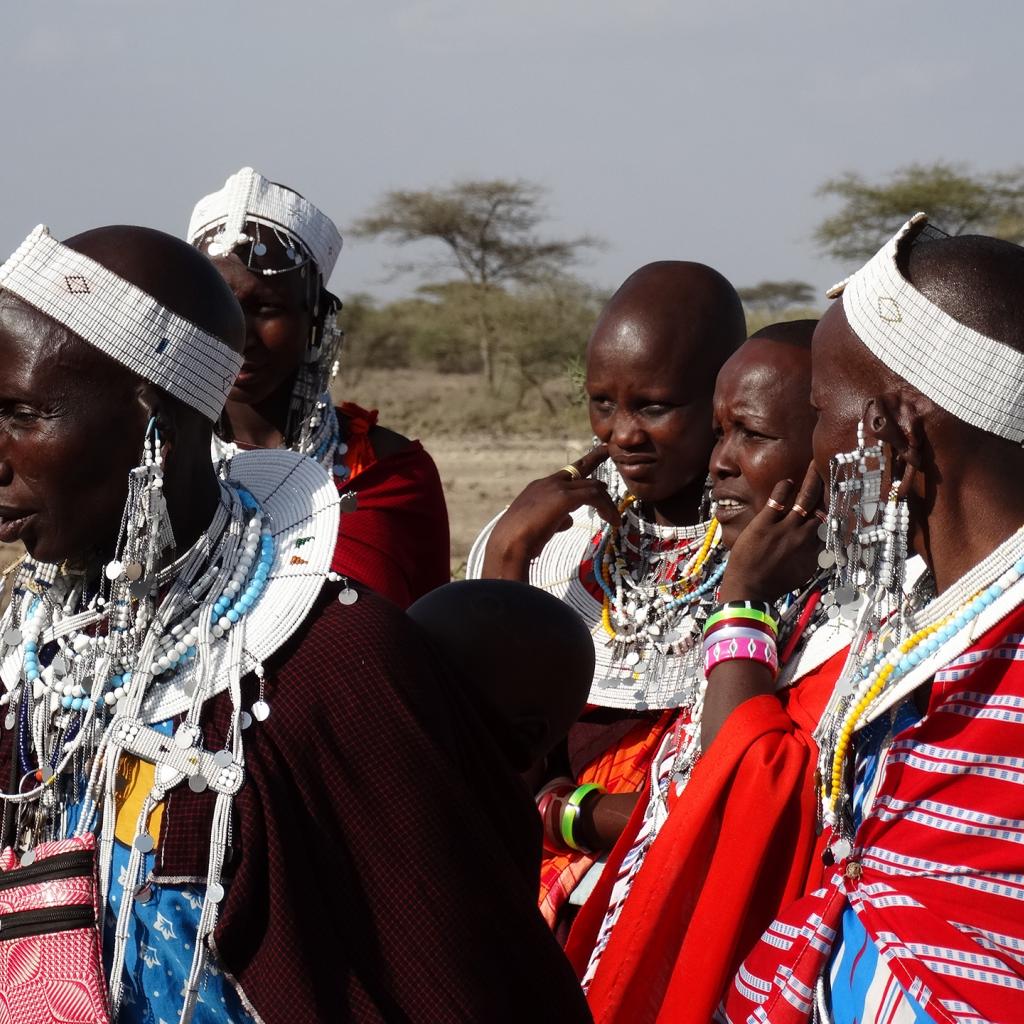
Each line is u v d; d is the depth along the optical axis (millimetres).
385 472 7168
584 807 5316
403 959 3400
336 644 3525
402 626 3643
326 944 3385
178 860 3391
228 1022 3426
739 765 4215
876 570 3676
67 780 3633
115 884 3459
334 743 3459
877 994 3646
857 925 3750
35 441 3426
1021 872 3521
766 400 5004
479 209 78500
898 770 3639
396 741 3465
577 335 67688
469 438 51875
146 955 3430
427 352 76500
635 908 4309
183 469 3604
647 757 5477
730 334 5793
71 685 3600
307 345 7219
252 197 6949
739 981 4008
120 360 3430
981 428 3527
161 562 3594
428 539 7234
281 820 3395
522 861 3828
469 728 3717
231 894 3352
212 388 3604
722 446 5168
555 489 5836
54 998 3371
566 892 5406
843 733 3764
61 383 3410
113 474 3492
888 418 3580
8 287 3439
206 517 3668
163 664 3508
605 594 5801
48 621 3779
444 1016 3381
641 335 5691
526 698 4211
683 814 4262
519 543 5809
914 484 3619
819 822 4129
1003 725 3498
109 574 3449
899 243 3637
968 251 3576
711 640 4520
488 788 3734
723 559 5641
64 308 3400
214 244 6887
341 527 6957
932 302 3527
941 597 3648
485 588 4328
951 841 3557
